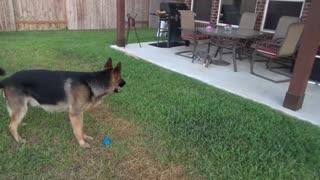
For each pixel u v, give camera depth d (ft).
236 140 9.77
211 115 11.66
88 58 20.16
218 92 14.60
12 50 21.40
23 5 32.17
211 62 20.74
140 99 13.05
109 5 38.37
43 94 8.64
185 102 12.95
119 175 7.93
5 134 9.55
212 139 9.73
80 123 8.98
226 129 10.51
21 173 7.73
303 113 12.46
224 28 20.97
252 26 22.39
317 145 9.73
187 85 15.44
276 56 16.67
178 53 23.34
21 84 8.59
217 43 20.86
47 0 33.58
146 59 20.83
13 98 8.58
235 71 18.69
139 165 8.39
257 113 12.14
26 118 10.73
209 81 16.44
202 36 20.71
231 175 8.01
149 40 29.48
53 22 34.88
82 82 8.70
